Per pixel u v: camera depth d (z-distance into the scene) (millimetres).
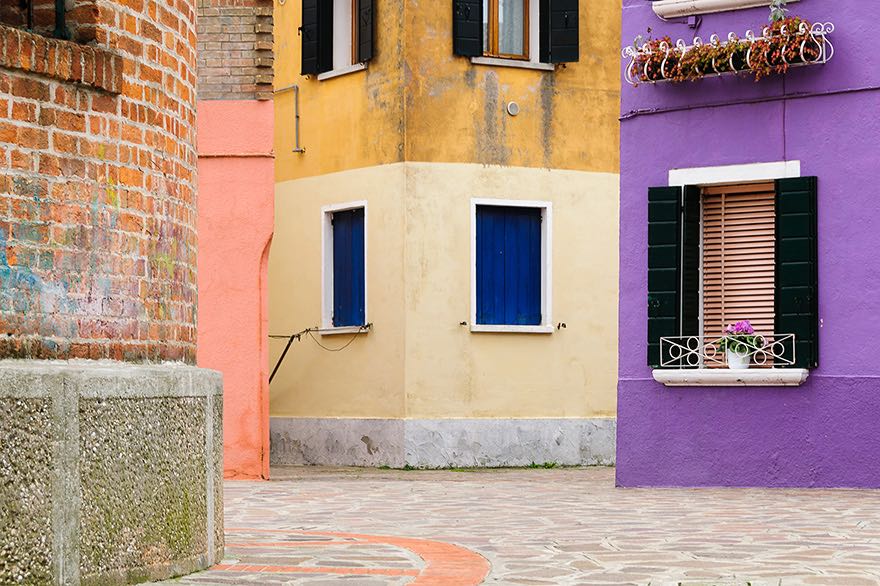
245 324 19281
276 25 25375
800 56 16719
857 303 16578
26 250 7672
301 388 24484
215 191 19281
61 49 7863
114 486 7949
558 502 15258
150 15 8758
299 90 24844
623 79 18203
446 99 23156
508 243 23578
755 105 17281
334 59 24219
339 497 16031
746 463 17172
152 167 8711
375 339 23250
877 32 16594
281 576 8789
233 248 19281
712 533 11758
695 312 17656
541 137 23719
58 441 7496
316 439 24078
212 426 9188
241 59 19312
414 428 22672
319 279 24297
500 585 8680
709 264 17688
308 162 24625
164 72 8922
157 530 8391
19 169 7648
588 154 24016
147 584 8227
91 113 8156
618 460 17953
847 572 9188
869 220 16547
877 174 16531
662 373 17516
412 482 18953
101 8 8297
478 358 23141
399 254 22906
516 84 23562
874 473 16453
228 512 14070
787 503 14773
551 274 23672
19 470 7285
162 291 8844
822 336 16781
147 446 8273
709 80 17578
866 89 16609
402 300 22828
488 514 13781
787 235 16938
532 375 23469
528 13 23875
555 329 23672
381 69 23250
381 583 8578
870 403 16484
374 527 12508
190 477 8812
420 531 12109
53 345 7824
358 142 23656
